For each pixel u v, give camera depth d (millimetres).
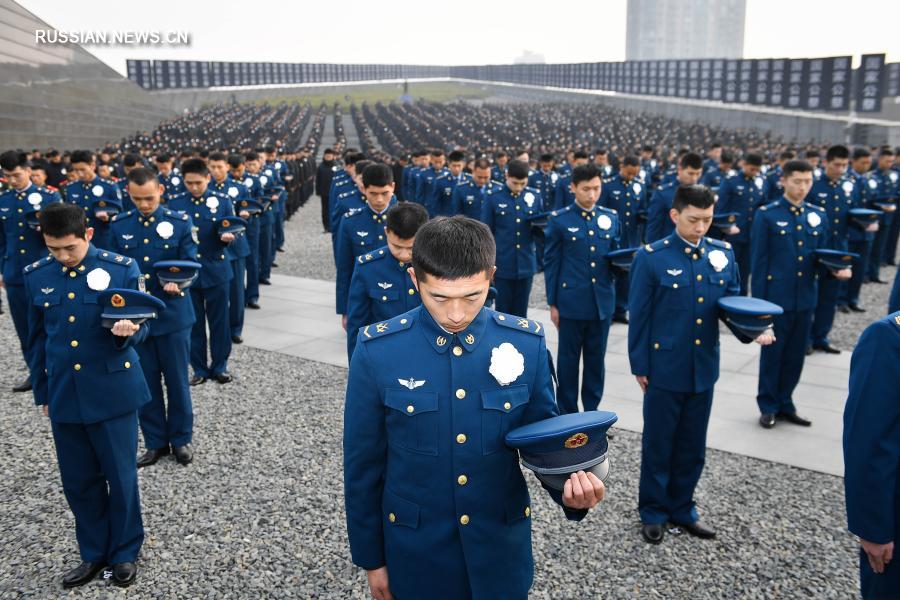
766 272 5559
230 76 64625
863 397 2213
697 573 3611
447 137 38000
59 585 3572
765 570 3629
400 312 4320
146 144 28719
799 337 5500
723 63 39969
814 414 5820
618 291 8867
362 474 2092
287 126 42688
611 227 5488
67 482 3570
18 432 5547
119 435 3596
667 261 3910
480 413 1998
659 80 51125
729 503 4340
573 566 3674
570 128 42031
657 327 3922
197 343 6641
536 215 6949
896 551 2246
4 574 3660
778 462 4926
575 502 1783
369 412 2051
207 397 6309
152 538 3984
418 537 2029
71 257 3490
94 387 3488
